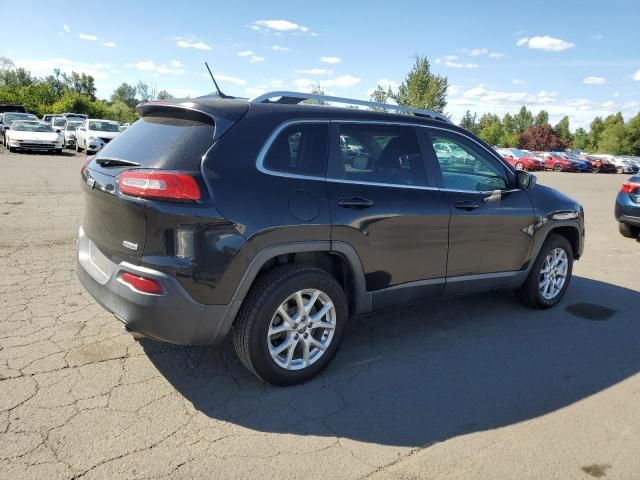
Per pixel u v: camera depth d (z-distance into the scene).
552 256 5.16
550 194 5.08
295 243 3.23
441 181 4.13
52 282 5.12
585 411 3.32
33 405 3.02
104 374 3.42
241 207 3.04
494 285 4.65
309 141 3.44
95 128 24.75
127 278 3.00
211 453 2.71
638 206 8.97
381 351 4.08
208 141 3.08
